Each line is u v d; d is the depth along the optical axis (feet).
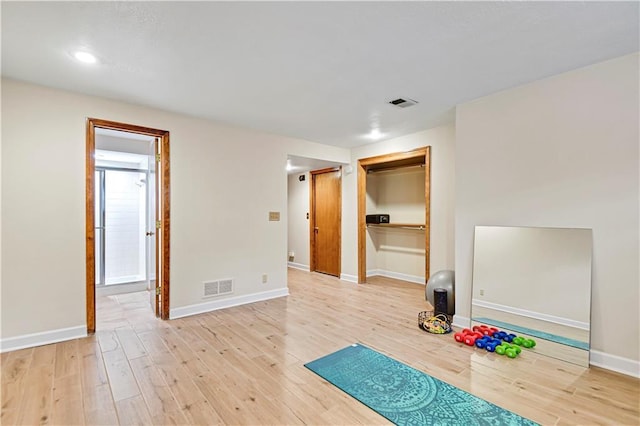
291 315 11.92
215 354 8.57
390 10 5.65
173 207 11.51
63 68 7.95
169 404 6.33
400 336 9.89
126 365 7.89
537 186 8.85
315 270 20.97
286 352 8.72
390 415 6.03
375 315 11.93
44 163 9.05
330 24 6.09
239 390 6.85
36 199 8.94
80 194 9.59
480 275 10.04
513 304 9.32
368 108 10.96
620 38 6.64
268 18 5.89
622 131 7.52
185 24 6.09
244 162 13.42
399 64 7.75
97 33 6.39
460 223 10.55
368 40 6.67
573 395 6.66
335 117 11.98
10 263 8.59
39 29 6.23
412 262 17.98
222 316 11.76
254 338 9.70
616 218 7.63
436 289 11.39
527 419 5.89
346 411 6.16
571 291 8.25
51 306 9.16
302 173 21.79
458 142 10.54
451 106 10.75
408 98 10.02
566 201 8.37
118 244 17.02
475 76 8.47
